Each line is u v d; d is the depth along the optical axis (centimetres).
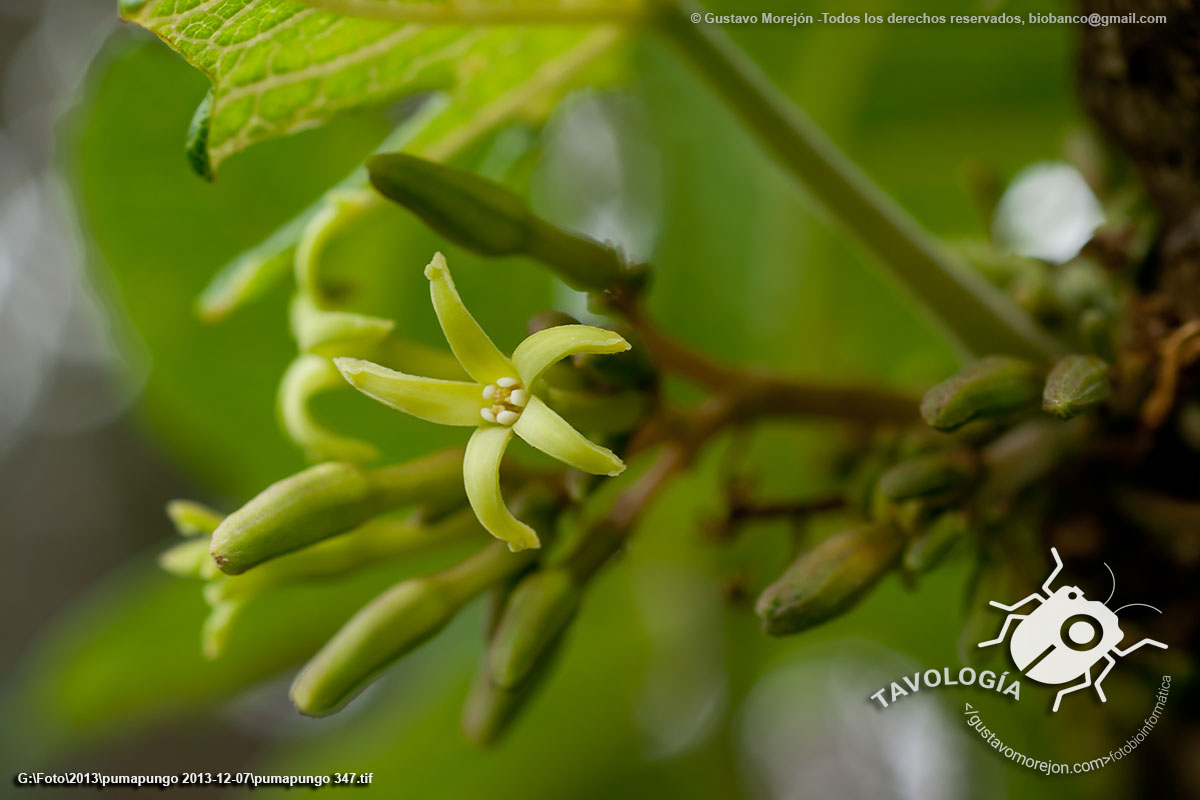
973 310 30
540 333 27
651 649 41
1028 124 40
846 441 32
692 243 41
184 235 37
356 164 36
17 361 89
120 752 66
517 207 28
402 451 39
